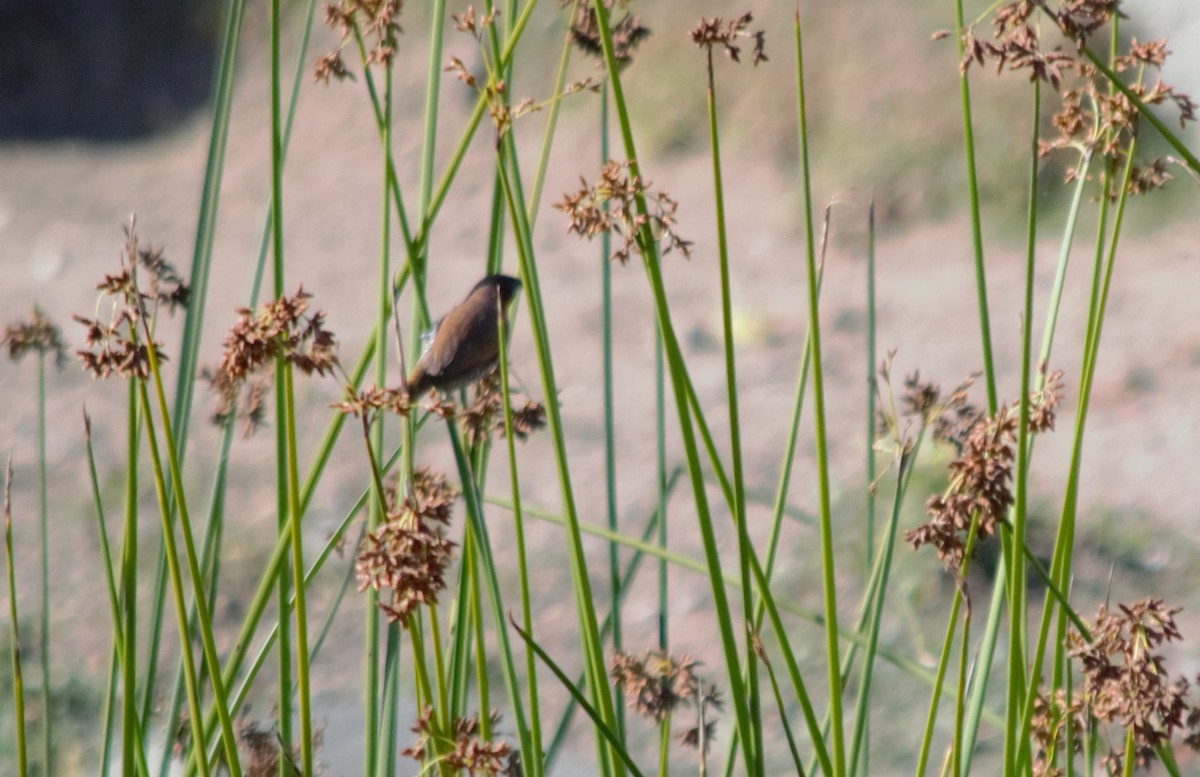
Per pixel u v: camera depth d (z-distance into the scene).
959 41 3.04
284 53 24.23
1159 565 9.27
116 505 10.25
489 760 2.75
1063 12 2.93
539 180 4.27
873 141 18.61
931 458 9.65
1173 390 12.23
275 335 2.72
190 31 25.69
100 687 7.88
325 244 18.97
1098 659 3.13
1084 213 16.88
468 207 20.00
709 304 15.63
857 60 19.58
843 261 16.91
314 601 9.04
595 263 17.52
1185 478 10.47
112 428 11.97
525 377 13.60
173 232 19.52
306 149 22.67
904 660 4.30
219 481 4.23
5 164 22.94
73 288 16.64
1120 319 14.13
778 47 20.30
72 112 25.05
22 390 12.87
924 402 3.75
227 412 4.21
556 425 3.15
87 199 21.00
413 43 23.30
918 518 9.38
